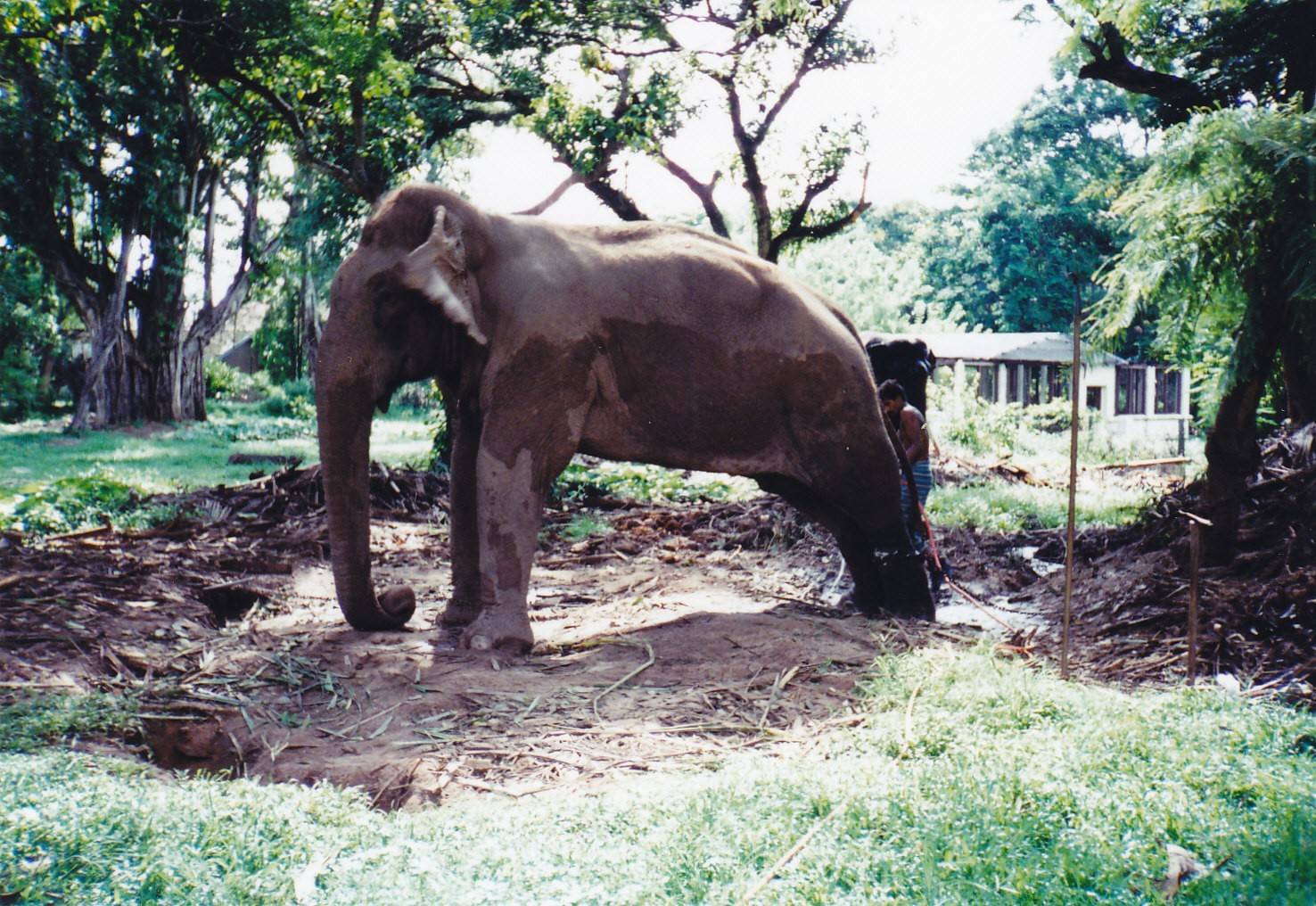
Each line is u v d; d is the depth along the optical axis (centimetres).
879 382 970
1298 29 1202
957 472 1800
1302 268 744
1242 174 751
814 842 368
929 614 805
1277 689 616
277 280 3997
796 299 767
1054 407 2703
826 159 2314
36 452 2581
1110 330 842
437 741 536
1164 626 762
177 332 3816
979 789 412
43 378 4869
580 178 1875
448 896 324
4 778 418
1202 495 941
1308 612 712
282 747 540
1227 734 488
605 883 333
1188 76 1415
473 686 612
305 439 3494
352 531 711
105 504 1235
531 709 575
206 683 626
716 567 1052
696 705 580
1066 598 639
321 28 1423
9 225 3359
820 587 965
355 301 697
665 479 1576
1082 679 652
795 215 2417
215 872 342
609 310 718
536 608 870
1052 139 4641
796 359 751
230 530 1135
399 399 5300
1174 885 347
